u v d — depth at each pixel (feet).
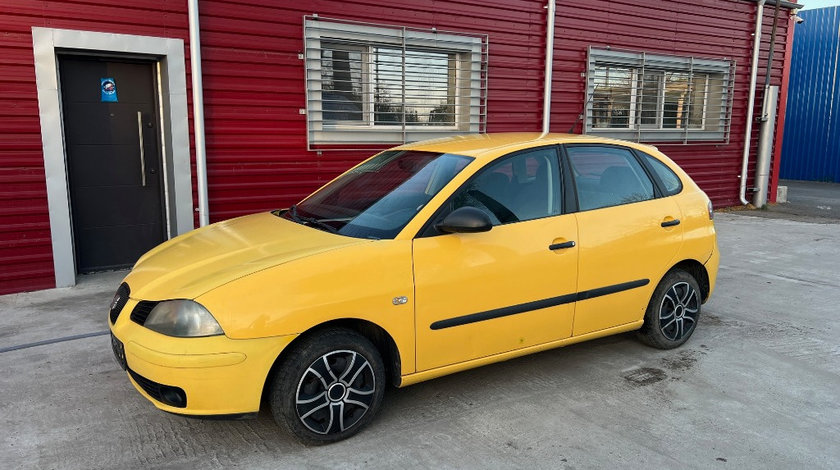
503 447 10.27
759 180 40.27
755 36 38.01
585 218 12.76
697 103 37.17
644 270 13.65
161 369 9.29
